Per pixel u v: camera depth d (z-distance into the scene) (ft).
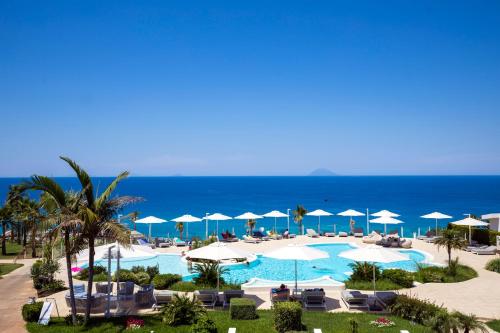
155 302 56.44
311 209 294.66
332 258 98.68
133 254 56.24
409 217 244.01
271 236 125.29
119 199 46.11
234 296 56.75
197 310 47.91
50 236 43.16
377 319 47.34
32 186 43.16
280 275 81.15
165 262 92.68
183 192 548.72
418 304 49.55
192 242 114.21
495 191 533.14
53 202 45.70
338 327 44.96
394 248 106.83
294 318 44.06
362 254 54.54
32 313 47.37
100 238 46.19
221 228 205.87
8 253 116.47
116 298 55.93
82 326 45.09
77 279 72.64
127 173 47.32
